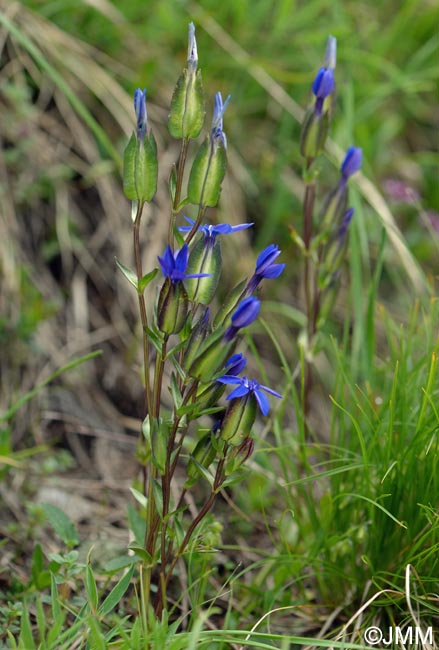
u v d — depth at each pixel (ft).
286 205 3.44
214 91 3.47
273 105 3.60
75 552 2.43
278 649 2.25
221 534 2.72
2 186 3.11
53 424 2.93
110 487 2.84
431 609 2.41
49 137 3.21
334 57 2.54
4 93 3.20
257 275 2.27
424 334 2.78
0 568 2.53
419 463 2.45
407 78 3.56
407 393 2.55
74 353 3.05
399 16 3.72
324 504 2.48
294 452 2.70
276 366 3.21
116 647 2.30
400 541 2.47
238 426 2.26
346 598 2.53
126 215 3.22
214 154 2.25
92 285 3.15
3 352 2.95
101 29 3.35
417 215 3.53
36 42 3.22
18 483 2.76
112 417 3.00
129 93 3.36
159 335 2.27
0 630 2.39
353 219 2.89
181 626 2.51
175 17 3.38
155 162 2.25
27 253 3.11
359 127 3.55
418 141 3.92
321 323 2.64
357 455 2.53
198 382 2.27
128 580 2.32
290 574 2.54
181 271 2.21
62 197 3.17
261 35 3.59
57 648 2.37
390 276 3.40
